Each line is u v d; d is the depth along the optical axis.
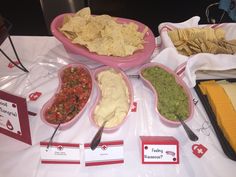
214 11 2.20
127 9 2.16
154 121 0.81
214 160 0.73
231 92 0.86
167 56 0.95
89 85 0.83
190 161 0.73
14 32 2.11
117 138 0.76
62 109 0.76
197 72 0.99
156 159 0.71
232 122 0.78
